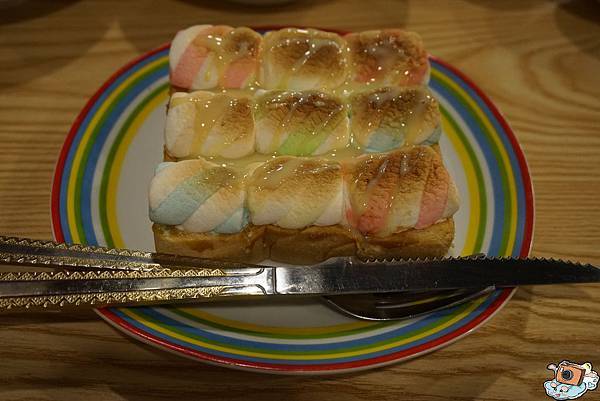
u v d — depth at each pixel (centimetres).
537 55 40
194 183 29
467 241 33
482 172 34
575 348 31
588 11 42
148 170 34
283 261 32
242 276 29
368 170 30
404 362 30
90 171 33
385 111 32
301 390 30
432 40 40
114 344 30
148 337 28
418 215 30
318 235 31
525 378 30
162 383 29
